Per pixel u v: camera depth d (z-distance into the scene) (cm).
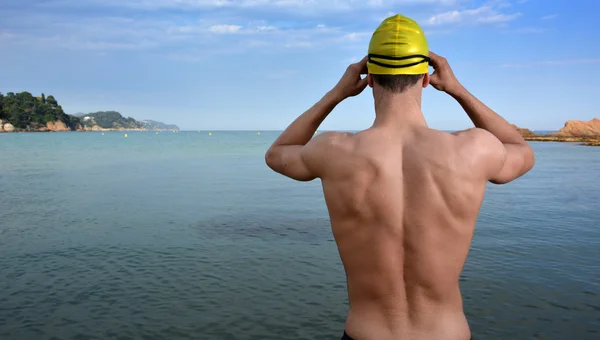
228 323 512
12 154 3981
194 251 801
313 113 184
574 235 926
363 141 161
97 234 930
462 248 155
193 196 1484
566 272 682
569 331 492
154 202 1356
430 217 152
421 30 162
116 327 502
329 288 620
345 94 182
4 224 1026
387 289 158
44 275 671
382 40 158
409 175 154
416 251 153
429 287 155
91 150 4862
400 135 159
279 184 1864
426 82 168
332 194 163
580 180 2028
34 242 863
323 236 916
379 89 165
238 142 8356
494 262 734
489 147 158
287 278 659
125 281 645
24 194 1512
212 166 2806
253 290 611
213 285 630
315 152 168
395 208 154
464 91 181
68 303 567
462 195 152
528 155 170
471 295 592
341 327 505
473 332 491
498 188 1758
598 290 608
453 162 152
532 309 548
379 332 158
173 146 6212
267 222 1057
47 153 4184
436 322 155
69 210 1209
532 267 707
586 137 8256
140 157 3703
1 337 477
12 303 567
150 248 822
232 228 989
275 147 184
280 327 504
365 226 158
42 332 490
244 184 1858
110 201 1370
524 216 1147
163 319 521
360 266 161
